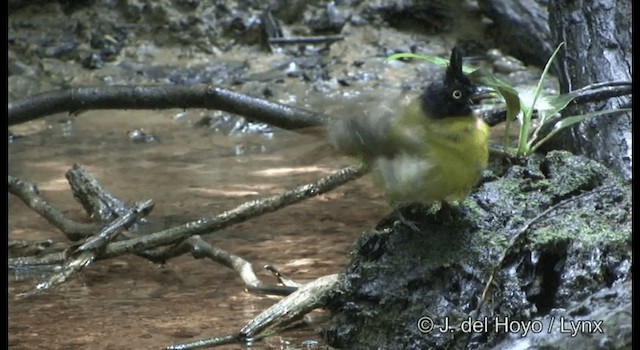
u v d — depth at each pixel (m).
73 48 19.17
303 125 12.74
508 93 9.52
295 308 9.06
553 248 8.23
